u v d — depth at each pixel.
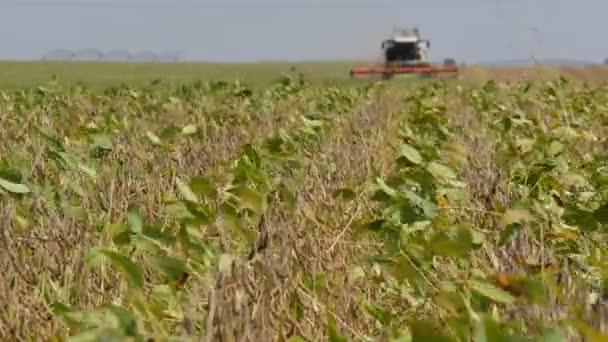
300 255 10.74
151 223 13.30
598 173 16.58
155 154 19.64
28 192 13.18
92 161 16.95
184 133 20.02
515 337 6.21
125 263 7.67
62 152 14.96
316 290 10.20
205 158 19.61
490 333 6.12
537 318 8.41
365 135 24.52
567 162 17.45
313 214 12.91
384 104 41.69
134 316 7.20
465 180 15.80
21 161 16.19
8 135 23.72
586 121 30.97
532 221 12.47
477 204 14.03
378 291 10.86
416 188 12.80
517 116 26.41
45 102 33.56
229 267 7.96
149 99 37.12
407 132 20.39
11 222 11.41
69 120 29.69
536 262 10.77
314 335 9.21
